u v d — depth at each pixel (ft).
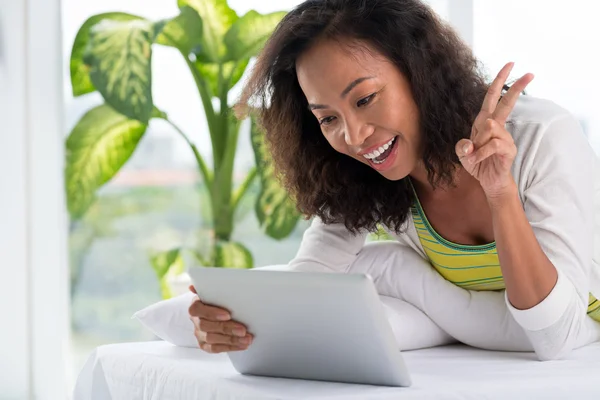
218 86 13.44
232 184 13.38
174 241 13.03
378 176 6.88
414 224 7.04
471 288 7.08
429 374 5.61
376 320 4.97
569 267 5.98
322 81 6.01
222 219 13.25
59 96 11.85
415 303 7.12
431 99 6.10
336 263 7.36
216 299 5.52
